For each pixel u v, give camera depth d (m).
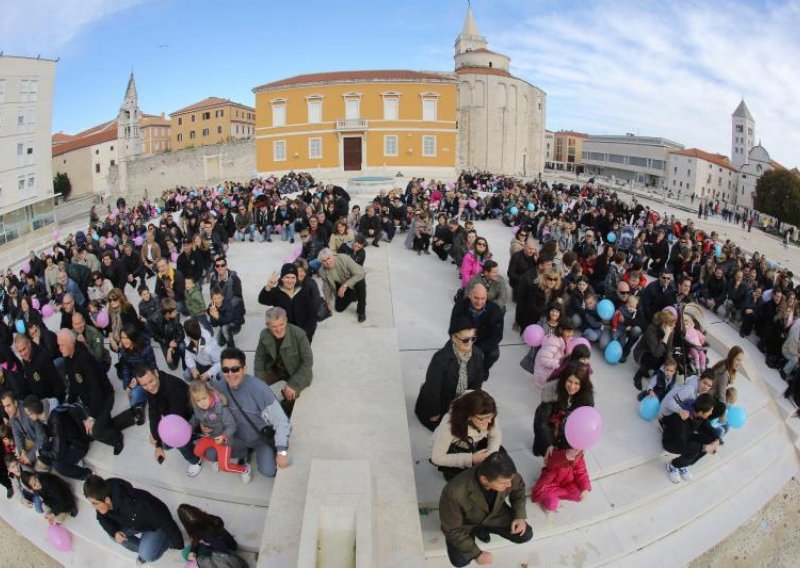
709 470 7.26
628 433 7.45
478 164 64.94
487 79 63.62
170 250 15.50
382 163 46.16
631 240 15.81
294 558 4.61
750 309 11.38
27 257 28.11
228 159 55.97
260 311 11.81
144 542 5.73
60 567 6.75
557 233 16.78
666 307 8.71
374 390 6.95
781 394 9.41
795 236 48.72
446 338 10.24
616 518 6.33
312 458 5.77
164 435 5.96
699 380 6.91
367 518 4.50
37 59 38.28
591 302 9.61
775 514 7.16
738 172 89.25
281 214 18.02
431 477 6.34
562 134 114.88
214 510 6.18
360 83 44.97
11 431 7.42
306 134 46.44
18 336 7.86
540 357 7.81
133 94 73.25
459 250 13.66
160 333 9.16
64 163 74.75
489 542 5.77
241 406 5.89
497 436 5.41
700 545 6.43
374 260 15.08
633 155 99.00
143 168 58.38
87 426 7.16
